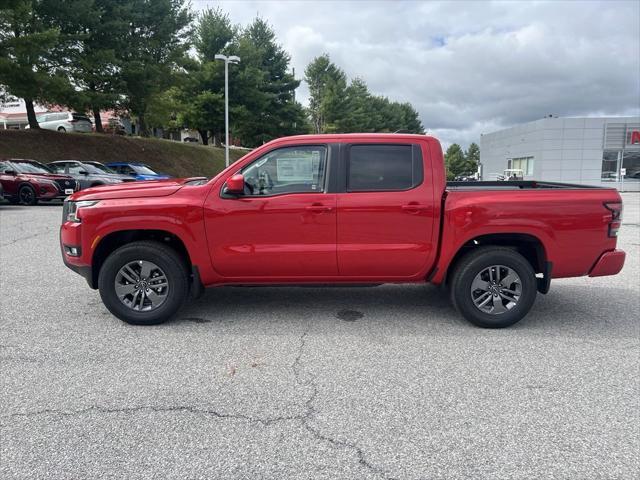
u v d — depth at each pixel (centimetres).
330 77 5378
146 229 452
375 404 318
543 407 314
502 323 460
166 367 374
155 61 2730
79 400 322
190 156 3450
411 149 457
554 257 455
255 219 450
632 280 666
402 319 491
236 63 3575
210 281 469
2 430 286
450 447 271
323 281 470
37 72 2034
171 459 260
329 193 451
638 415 305
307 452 266
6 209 1479
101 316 495
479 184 592
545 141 3225
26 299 552
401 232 454
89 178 1720
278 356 396
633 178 3181
